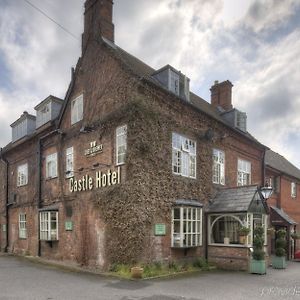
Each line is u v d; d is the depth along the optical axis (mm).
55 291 9836
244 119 22234
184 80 16891
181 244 14445
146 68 18000
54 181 18734
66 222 17094
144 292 9805
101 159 15172
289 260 21969
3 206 24953
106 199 14289
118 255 13328
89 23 17391
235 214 15781
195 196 16234
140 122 13859
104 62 15922
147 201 13570
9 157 24984
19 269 14523
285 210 26047
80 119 17125
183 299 9094
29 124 23156
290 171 29000
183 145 15930
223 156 18953
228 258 15500
